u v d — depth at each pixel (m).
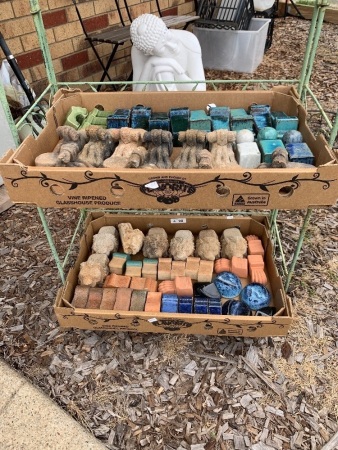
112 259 1.69
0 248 2.03
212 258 1.68
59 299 1.47
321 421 1.37
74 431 1.31
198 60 2.57
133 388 1.46
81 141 1.37
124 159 1.28
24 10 2.51
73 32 2.90
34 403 1.38
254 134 1.46
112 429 1.36
